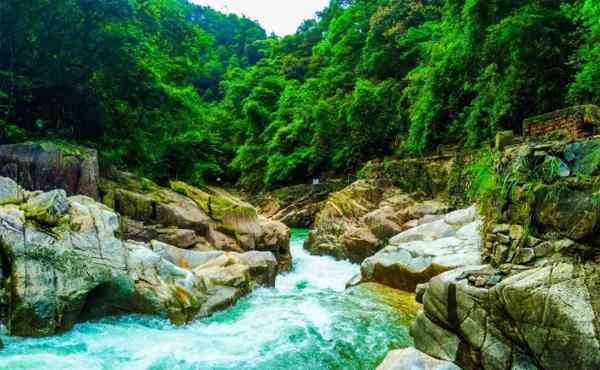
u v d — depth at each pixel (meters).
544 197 4.52
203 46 18.22
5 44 12.21
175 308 6.75
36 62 12.73
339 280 12.40
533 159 4.97
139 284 6.76
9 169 9.42
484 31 13.40
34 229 6.28
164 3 15.52
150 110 15.81
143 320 6.57
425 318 5.02
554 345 3.56
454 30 15.73
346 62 33.22
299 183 33.16
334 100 30.23
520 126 13.41
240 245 12.72
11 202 6.98
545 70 12.09
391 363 4.49
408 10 26.25
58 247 6.25
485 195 6.68
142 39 13.92
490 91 14.29
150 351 5.52
